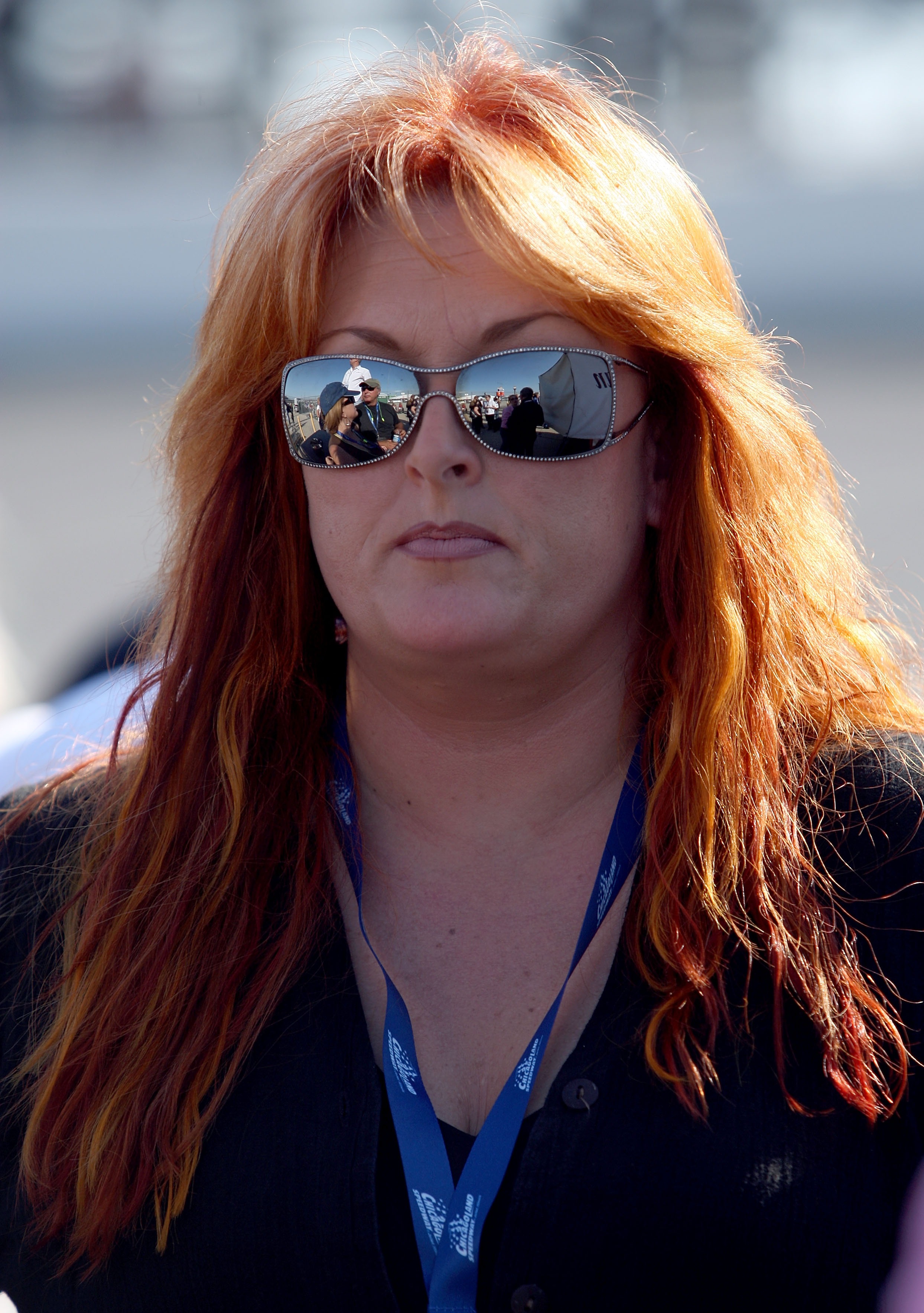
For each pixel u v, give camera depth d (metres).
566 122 6.29
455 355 6.02
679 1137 5.68
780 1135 5.68
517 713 6.39
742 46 38.72
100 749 8.09
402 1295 5.70
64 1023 6.52
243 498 7.02
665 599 6.70
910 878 6.14
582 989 6.23
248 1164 5.92
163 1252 5.98
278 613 7.08
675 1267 5.57
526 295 6.01
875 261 42.56
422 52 7.01
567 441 6.02
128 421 38.34
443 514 5.94
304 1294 5.73
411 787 6.71
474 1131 6.05
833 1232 5.57
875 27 40.28
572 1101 5.77
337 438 6.14
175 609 7.36
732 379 6.54
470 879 6.62
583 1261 5.58
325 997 6.27
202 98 42.78
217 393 6.78
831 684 6.94
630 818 6.50
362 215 6.08
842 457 32.38
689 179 6.80
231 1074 6.09
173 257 43.81
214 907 6.50
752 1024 5.92
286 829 6.77
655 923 6.09
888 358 40.00
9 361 43.06
